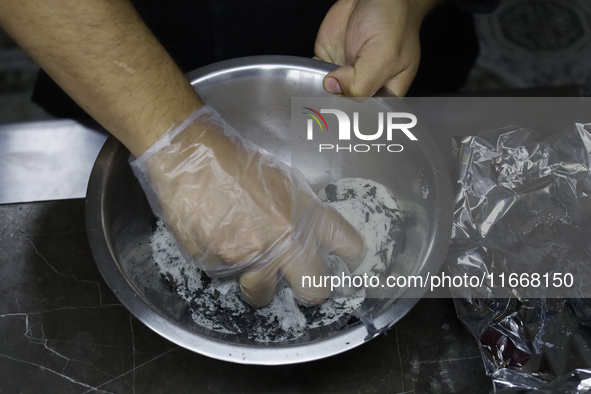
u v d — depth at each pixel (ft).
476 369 2.24
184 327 1.73
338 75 2.18
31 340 2.28
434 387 2.20
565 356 2.10
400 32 2.29
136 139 1.80
